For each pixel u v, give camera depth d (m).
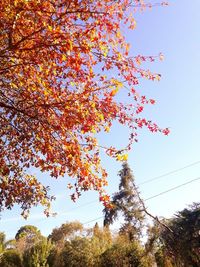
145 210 37.44
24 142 9.46
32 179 10.21
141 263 31.91
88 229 35.53
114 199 39.34
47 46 7.30
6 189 9.99
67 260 32.41
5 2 7.05
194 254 30.23
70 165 8.12
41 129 8.46
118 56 7.89
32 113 8.25
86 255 32.31
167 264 31.56
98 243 33.84
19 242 36.06
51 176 8.58
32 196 10.20
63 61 7.57
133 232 36.47
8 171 9.62
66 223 38.41
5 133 9.56
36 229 54.19
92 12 7.52
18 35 7.56
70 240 34.28
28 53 7.59
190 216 30.84
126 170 40.88
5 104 8.48
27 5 7.17
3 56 7.42
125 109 8.16
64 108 7.68
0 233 39.94
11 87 8.56
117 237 35.06
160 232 32.69
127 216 37.59
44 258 32.06
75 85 7.93
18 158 9.75
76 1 7.48
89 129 7.71
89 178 8.41
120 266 31.56
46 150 8.27
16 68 8.02
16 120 9.05
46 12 7.25
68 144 8.01
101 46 7.79
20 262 32.62
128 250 32.50
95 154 8.28
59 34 7.20
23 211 10.19
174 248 31.38
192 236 30.41
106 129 8.25
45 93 7.86
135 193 39.00
